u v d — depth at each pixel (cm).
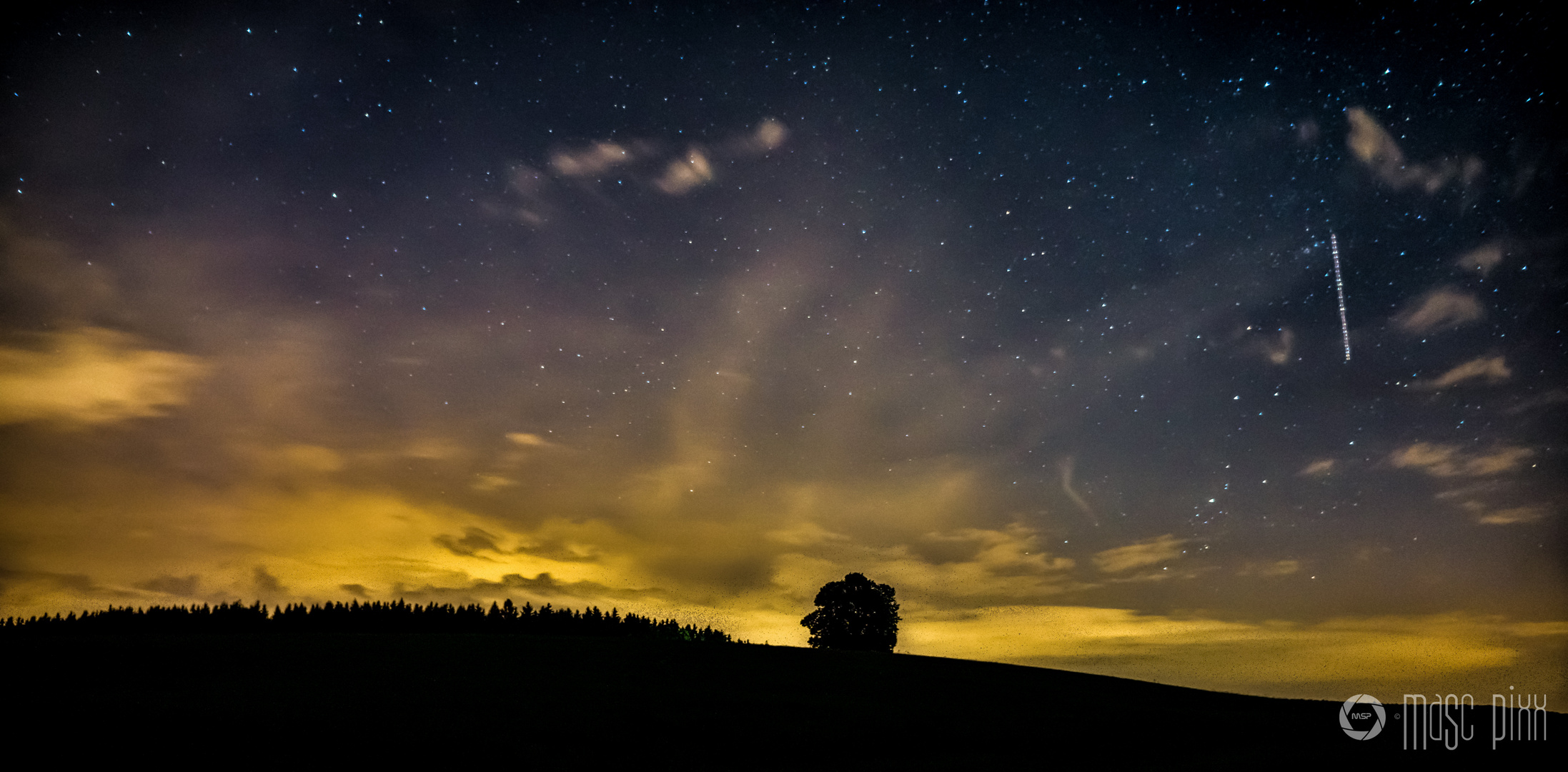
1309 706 2550
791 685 2483
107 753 1458
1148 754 1812
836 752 1770
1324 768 1639
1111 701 2497
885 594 4619
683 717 1973
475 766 1527
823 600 4619
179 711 1739
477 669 2434
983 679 2784
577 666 2595
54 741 1505
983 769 1644
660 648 3086
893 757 1747
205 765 1431
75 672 2091
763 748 1770
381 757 1534
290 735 1622
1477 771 1611
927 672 2897
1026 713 2225
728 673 2630
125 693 1880
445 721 1798
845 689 2459
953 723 2056
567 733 1778
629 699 2125
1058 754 1798
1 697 1789
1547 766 1664
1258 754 1791
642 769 1583
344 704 1883
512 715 1886
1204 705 2503
